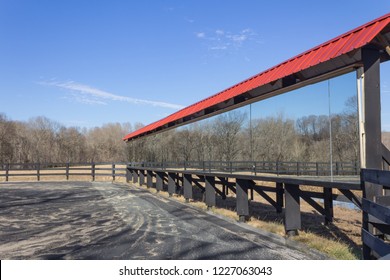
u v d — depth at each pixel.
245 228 7.66
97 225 8.03
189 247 5.90
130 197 14.20
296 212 6.77
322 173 5.91
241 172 8.77
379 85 4.94
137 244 6.14
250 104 8.45
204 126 11.20
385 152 4.98
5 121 65.31
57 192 16.39
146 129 18.11
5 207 11.25
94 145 76.75
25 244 6.21
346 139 5.39
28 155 68.19
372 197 4.71
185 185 12.55
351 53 5.01
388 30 4.70
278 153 7.28
